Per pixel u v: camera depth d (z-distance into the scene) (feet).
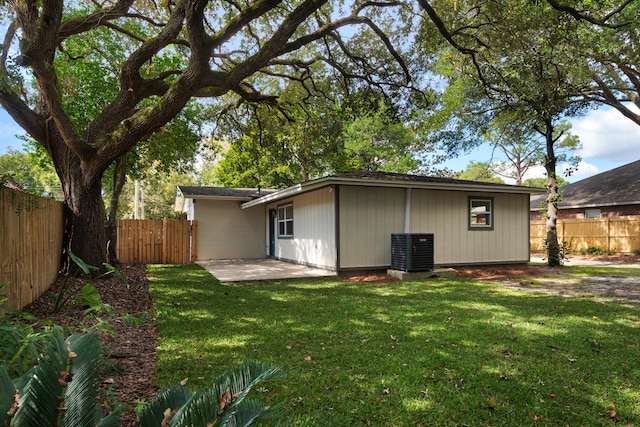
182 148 42.19
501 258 39.65
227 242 53.67
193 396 4.75
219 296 23.62
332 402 9.32
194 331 15.56
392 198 35.70
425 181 36.14
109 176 47.37
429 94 38.06
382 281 30.60
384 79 35.91
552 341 14.34
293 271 36.40
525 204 41.16
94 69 37.58
